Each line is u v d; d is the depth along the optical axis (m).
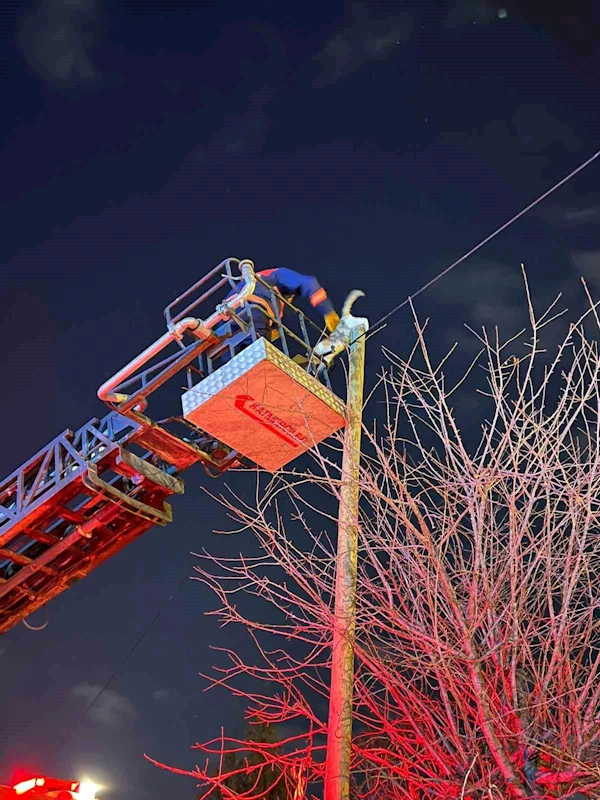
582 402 5.66
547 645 5.77
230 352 7.79
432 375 6.05
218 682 6.40
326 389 6.70
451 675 5.87
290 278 7.79
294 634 6.14
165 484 9.07
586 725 5.69
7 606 9.95
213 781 6.39
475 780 5.88
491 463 5.71
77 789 9.57
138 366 8.04
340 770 5.77
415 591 5.91
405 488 5.60
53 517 9.32
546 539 5.66
